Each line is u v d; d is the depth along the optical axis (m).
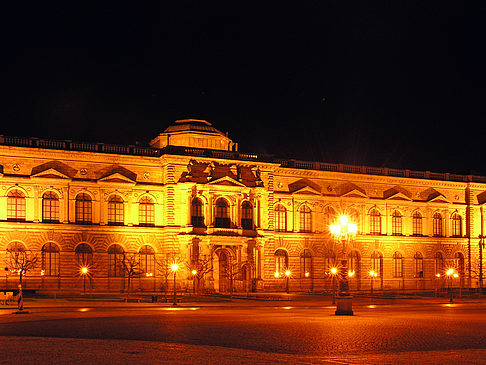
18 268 94.88
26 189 100.31
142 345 33.28
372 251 125.94
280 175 118.94
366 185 127.12
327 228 122.25
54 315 56.59
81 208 104.12
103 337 37.22
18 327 43.69
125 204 106.69
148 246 107.94
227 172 111.94
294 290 117.19
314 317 54.84
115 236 105.50
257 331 41.28
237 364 27.52
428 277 131.12
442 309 71.25
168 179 107.81
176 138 115.94
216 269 119.50
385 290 123.62
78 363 27.33
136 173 108.31
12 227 98.88
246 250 111.25
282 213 118.62
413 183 131.75
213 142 117.81
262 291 111.62
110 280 104.62
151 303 79.00
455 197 136.38
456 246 135.00
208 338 36.97
